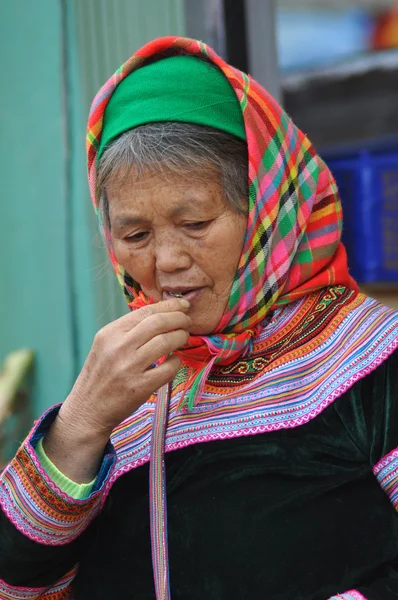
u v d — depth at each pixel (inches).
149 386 92.4
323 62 223.9
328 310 104.3
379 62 217.8
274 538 94.3
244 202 98.6
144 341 92.5
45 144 257.3
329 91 224.5
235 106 99.3
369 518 95.3
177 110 96.2
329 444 96.2
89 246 253.9
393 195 224.2
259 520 95.1
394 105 218.2
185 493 98.7
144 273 100.1
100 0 235.1
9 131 261.3
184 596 96.3
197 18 226.8
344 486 95.9
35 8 248.2
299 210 102.7
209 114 96.8
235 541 95.1
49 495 93.2
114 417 93.7
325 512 94.9
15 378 262.7
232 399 101.1
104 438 95.0
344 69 222.1
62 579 106.4
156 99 97.4
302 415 97.3
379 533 95.2
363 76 220.2
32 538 94.4
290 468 96.1
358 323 101.0
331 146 227.8
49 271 263.1
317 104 226.8
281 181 100.6
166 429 102.4
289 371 100.8
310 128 228.7
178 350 105.3
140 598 99.3
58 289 262.4
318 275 106.2
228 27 226.8
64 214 257.3
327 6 220.8
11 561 96.0
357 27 219.8
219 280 99.0
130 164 94.4
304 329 103.7
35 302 266.8
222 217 96.7
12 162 263.1
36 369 268.8
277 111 102.7
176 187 93.8
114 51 235.8
